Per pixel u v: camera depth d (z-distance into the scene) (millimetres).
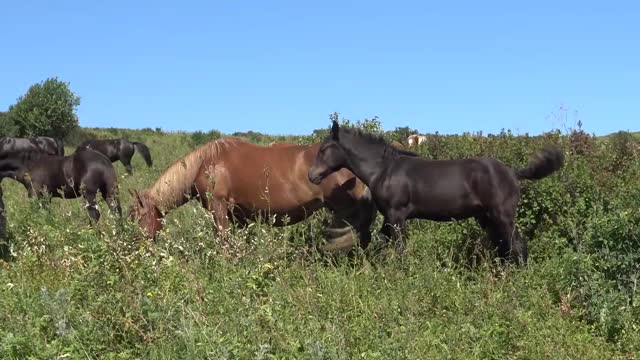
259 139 33562
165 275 5484
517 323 5156
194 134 37500
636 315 5434
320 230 8023
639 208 6215
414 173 7328
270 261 6457
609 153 9461
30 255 6539
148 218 7613
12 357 4156
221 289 5359
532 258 7254
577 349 5004
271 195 7590
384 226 7535
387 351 4441
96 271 5219
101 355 4465
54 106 40938
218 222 7582
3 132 40094
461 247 7656
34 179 11133
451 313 5352
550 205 7895
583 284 5824
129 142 21750
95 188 10945
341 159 7379
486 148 9930
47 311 4801
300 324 4922
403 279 6156
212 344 4262
